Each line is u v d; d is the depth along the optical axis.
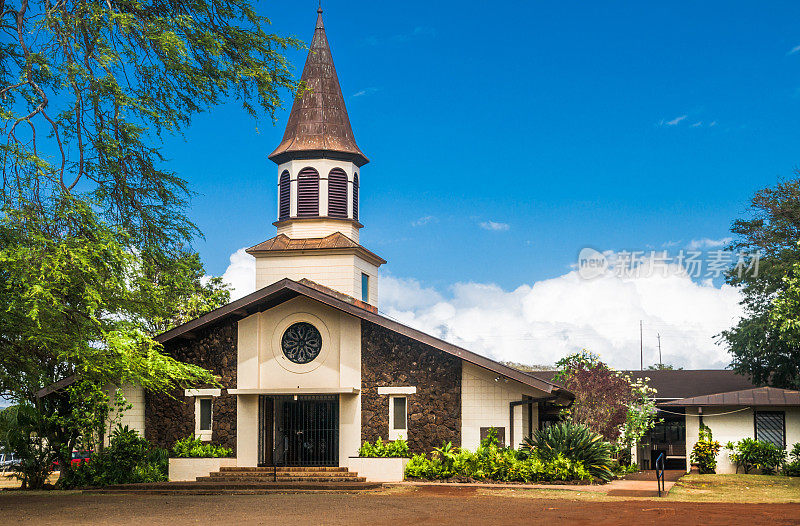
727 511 18.19
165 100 22.48
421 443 28.66
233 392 29.88
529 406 31.11
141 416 30.94
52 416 28.83
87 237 20.02
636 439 33.34
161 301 22.53
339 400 29.70
